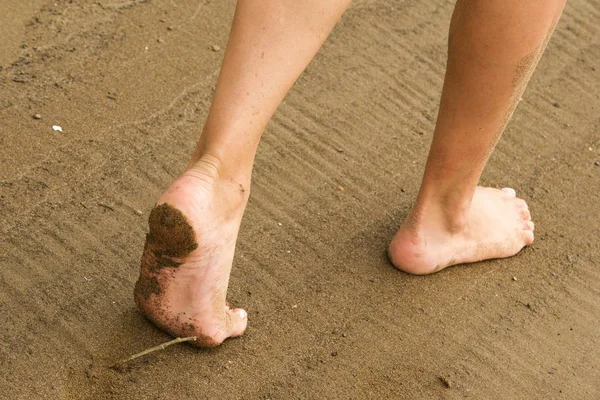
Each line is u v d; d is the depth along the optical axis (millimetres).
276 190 2703
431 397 2453
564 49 3160
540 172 2865
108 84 2811
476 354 2523
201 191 2285
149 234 2322
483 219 2662
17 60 2814
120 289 2496
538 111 2992
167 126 2762
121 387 2381
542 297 2639
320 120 2850
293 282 2566
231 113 2283
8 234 2527
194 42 2939
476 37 2391
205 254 2330
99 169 2656
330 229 2664
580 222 2783
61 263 2508
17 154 2646
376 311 2557
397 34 3080
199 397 2393
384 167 2797
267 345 2475
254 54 2268
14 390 2350
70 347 2410
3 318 2422
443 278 2635
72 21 2920
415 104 2939
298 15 2258
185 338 2422
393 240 2625
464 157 2521
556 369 2529
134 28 2938
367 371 2467
